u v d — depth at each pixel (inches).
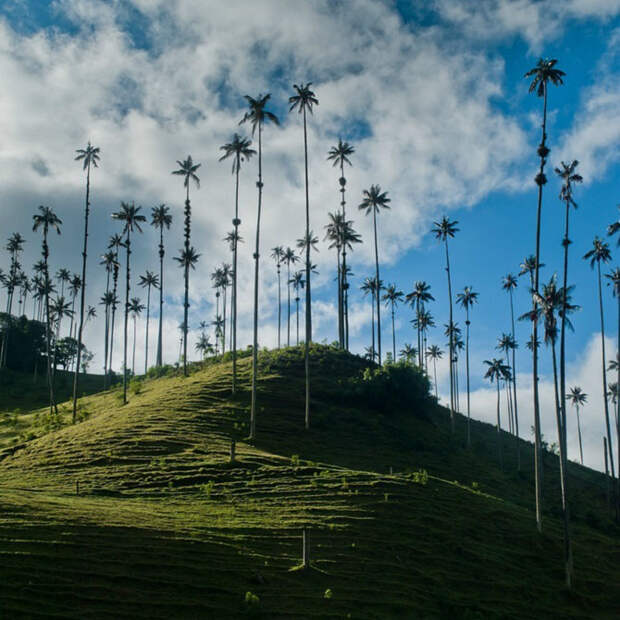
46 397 4160.9
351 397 2861.7
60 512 1157.7
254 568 1095.0
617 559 1777.8
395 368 3056.1
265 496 1530.5
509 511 1814.7
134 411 2415.1
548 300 1766.7
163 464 1707.7
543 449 3966.5
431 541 1423.5
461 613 1152.2
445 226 3690.9
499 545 1539.1
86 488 1473.9
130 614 876.6
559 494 2891.2
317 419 2534.5
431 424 2989.7
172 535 1144.2
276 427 2359.7
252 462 1784.0
